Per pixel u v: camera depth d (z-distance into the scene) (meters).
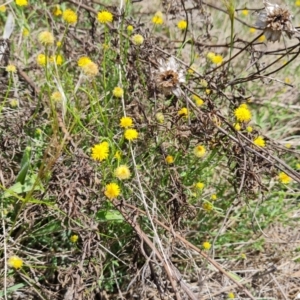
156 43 0.84
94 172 0.65
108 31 0.82
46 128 0.76
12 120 0.75
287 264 0.79
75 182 0.63
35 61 0.87
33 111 0.75
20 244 0.70
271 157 0.71
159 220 0.72
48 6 0.99
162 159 0.72
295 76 1.06
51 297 0.69
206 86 0.79
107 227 0.70
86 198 0.64
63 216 0.67
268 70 1.06
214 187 0.81
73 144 0.65
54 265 0.69
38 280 0.70
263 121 0.98
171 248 0.68
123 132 0.71
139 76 0.76
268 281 0.75
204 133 0.71
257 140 0.73
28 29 0.87
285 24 0.69
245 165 0.69
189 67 0.76
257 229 0.80
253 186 0.71
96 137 0.68
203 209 0.75
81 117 0.73
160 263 0.65
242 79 0.78
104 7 0.90
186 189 0.72
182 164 0.75
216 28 1.14
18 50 0.90
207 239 0.78
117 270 0.73
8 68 0.72
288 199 0.82
